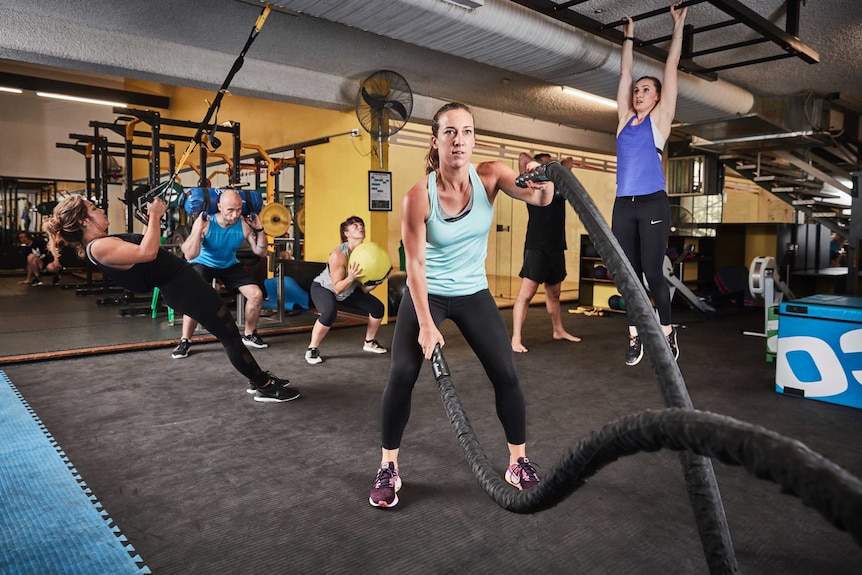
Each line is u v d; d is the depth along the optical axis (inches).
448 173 71.3
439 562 68.3
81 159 504.7
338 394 136.9
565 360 173.5
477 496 85.2
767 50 197.2
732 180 429.7
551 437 109.7
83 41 175.5
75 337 197.5
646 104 132.3
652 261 132.0
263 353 180.5
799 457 14.5
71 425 114.2
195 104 402.6
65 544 71.3
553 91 246.4
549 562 68.3
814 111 251.1
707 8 160.4
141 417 119.3
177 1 155.5
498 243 356.2
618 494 85.7
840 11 161.8
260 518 78.6
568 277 410.0
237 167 251.9
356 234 168.4
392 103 209.9
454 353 183.5
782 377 138.7
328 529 75.8
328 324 166.7
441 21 137.0
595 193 388.2
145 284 111.7
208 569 66.6
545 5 140.3
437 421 117.9
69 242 104.4
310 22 171.5
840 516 13.2
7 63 447.5
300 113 279.4
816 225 329.1
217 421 117.4
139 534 74.2
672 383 25.6
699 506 25.8
